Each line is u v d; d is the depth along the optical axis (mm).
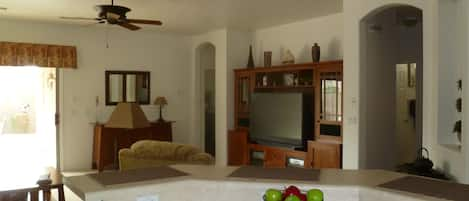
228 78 6980
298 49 6332
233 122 7031
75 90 6859
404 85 6332
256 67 6766
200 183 1795
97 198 1583
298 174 1922
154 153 4039
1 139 9133
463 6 2715
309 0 4840
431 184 1711
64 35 6742
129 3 4984
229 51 6977
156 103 7434
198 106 7910
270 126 6160
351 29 4371
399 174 1925
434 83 3330
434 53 3320
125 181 1753
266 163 6195
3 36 6266
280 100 5980
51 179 4172
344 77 4473
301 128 5645
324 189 1711
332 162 5109
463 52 2693
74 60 6766
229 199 1777
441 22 3230
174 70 7828
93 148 7004
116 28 7105
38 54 6457
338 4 5059
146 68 7523
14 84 9781
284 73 6090
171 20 6203
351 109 4383
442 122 3287
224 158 7027
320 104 5449
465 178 2633
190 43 7973
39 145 8609
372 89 4477
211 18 6027
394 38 4781
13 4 5090
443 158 3129
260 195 1745
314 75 5527
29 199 4410
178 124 7902
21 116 9859
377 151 4551
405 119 6348
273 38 6801
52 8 5352
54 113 6871
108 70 7145
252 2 4949
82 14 5766
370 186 1684
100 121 7082
